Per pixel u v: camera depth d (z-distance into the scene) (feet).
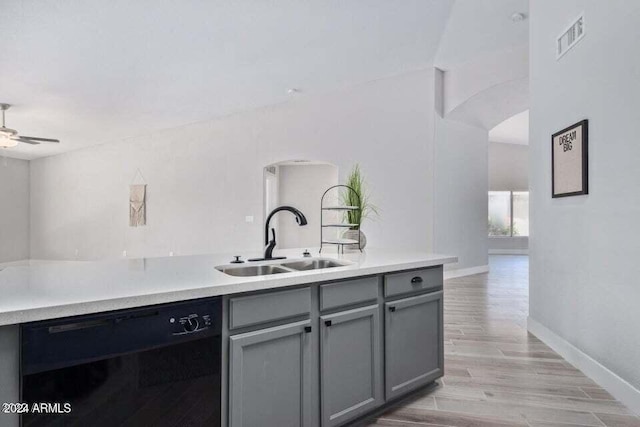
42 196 28.96
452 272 22.04
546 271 10.62
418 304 7.32
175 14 12.86
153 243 26.43
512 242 37.37
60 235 28.60
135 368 4.12
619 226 7.53
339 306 6.04
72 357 3.77
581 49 8.89
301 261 7.70
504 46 18.45
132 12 12.36
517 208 37.99
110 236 27.32
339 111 22.66
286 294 5.39
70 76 16.01
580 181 8.77
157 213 26.35
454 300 16.10
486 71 19.56
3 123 18.81
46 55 14.10
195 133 25.57
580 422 6.58
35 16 11.82
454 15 15.83
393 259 7.50
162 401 4.29
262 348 5.16
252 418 5.04
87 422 3.83
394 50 18.42
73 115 20.72
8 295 4.09
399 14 15.28
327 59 18.40
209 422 4.66
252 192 24.49
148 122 23.95
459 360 9.36
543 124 10.90
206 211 25.43
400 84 21.34
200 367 4.59
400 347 6.98
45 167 28.84
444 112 21.30
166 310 4.34
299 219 7.48
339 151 22.66
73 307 3.75
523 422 6.57
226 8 13.01
